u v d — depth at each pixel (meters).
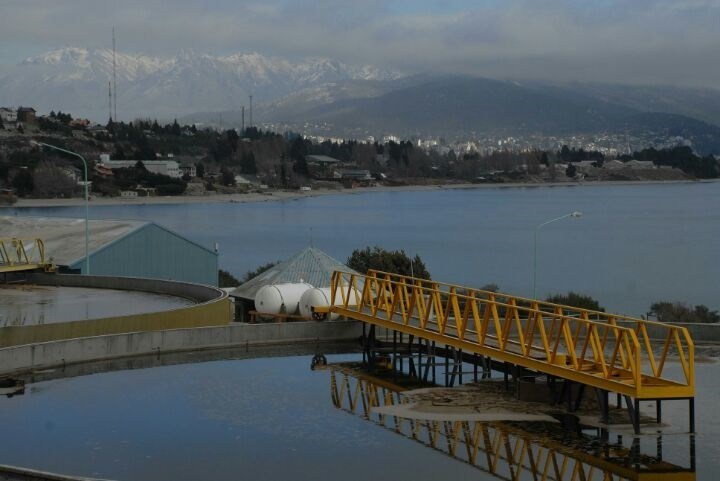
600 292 112.31
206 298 62.12
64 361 45.50
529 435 34.53
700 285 119.38
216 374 44.38
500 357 39.06
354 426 35.91
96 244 77.31
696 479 30.03
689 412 33.91
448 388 41.69
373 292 57.75
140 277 72.88
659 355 47.34
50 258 75.31
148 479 30.11
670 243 180.00
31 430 35.22
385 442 33.97
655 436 34.00
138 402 39.28
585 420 35.94
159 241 79.31
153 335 48.47
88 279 71.75
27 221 89.00
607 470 30.97
